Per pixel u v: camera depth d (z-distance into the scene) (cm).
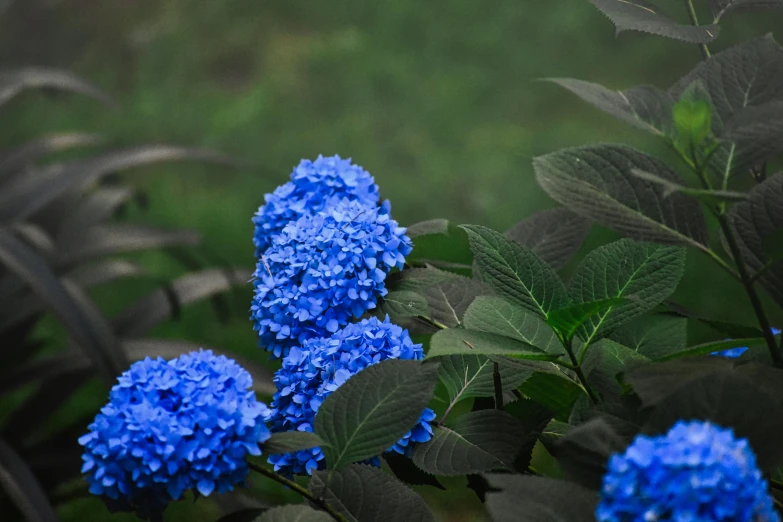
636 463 139
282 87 847
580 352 168
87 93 409
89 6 884
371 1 955
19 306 344
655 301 164
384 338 169
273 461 168
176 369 162
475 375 174
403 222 660
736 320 496
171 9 949
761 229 159
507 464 163
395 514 162
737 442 140
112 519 407
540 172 159
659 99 158
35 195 346
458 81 832
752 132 152
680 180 158
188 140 781
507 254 165
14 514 324
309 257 174
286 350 177
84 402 470
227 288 359
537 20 881
